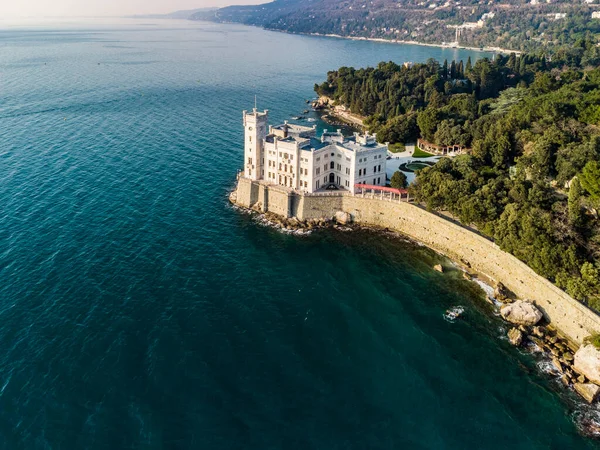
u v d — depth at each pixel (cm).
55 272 12756
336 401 9375
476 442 8675
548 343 11031
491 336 11225
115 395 9238
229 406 9138
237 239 15200
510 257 12888
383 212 16125
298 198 16488
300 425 8844
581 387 9694
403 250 14900
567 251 11406
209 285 12700
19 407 8912
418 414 9181
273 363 10188
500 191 14462
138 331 10862
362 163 16425
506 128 17812
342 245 15162
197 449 8306
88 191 17562
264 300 12219
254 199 17375
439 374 10106
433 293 12788
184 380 9638
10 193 16975
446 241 14688
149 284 12544
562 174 14575
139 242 14500
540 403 9481
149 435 8506
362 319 11675
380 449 8475
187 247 14462
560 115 17550
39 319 11062
